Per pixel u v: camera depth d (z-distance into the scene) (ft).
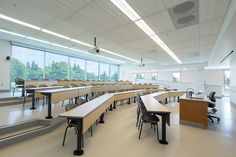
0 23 14.67
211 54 24.26
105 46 22.93
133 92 22.77
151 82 45.85
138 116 12.74
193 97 14.57
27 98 16.92
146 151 7.92
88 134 10.19
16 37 20.22
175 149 8.22
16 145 8.24
